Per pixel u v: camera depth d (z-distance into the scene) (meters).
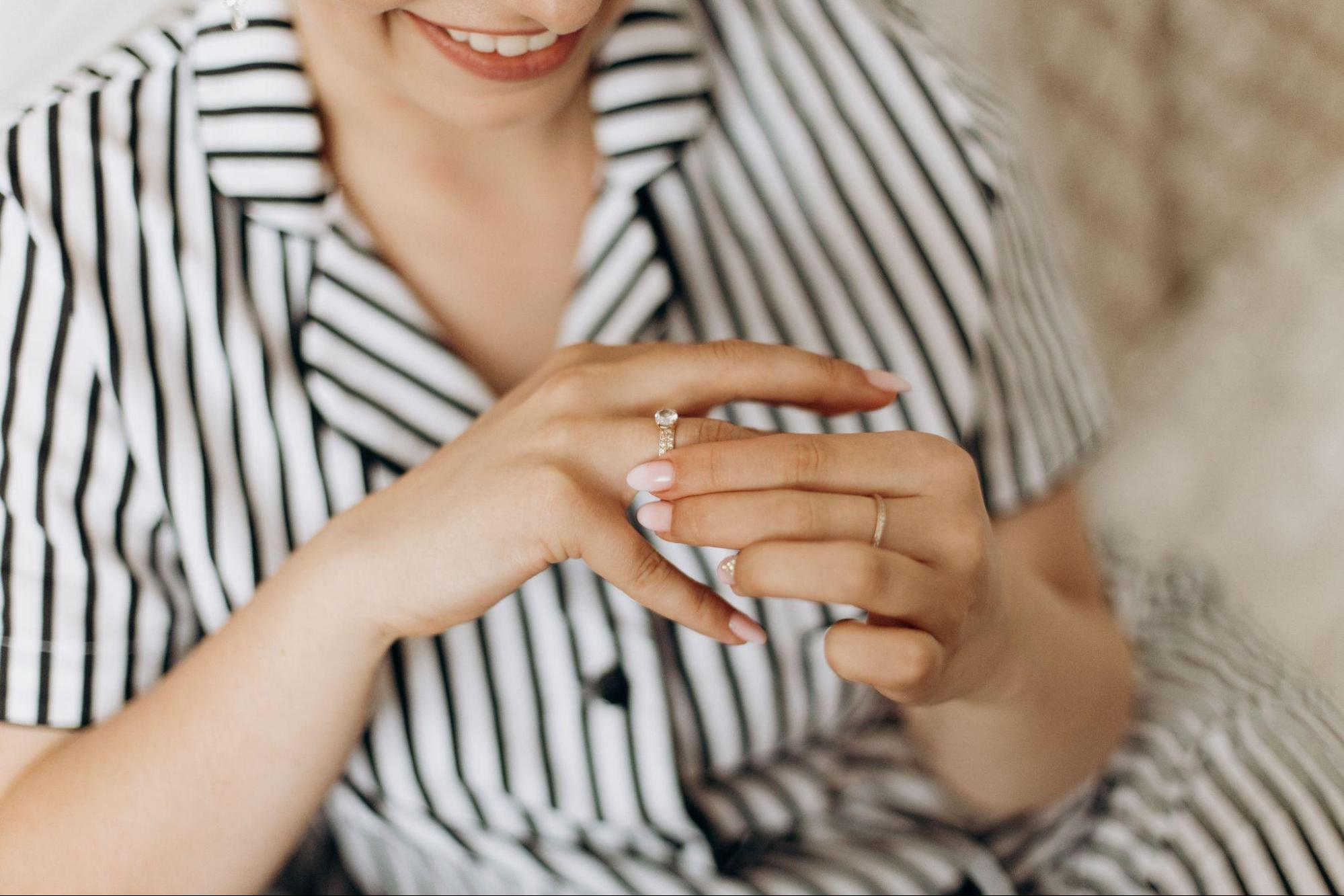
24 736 0.69
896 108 0.78
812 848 0.77
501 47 0.63
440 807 0.73
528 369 0.74
